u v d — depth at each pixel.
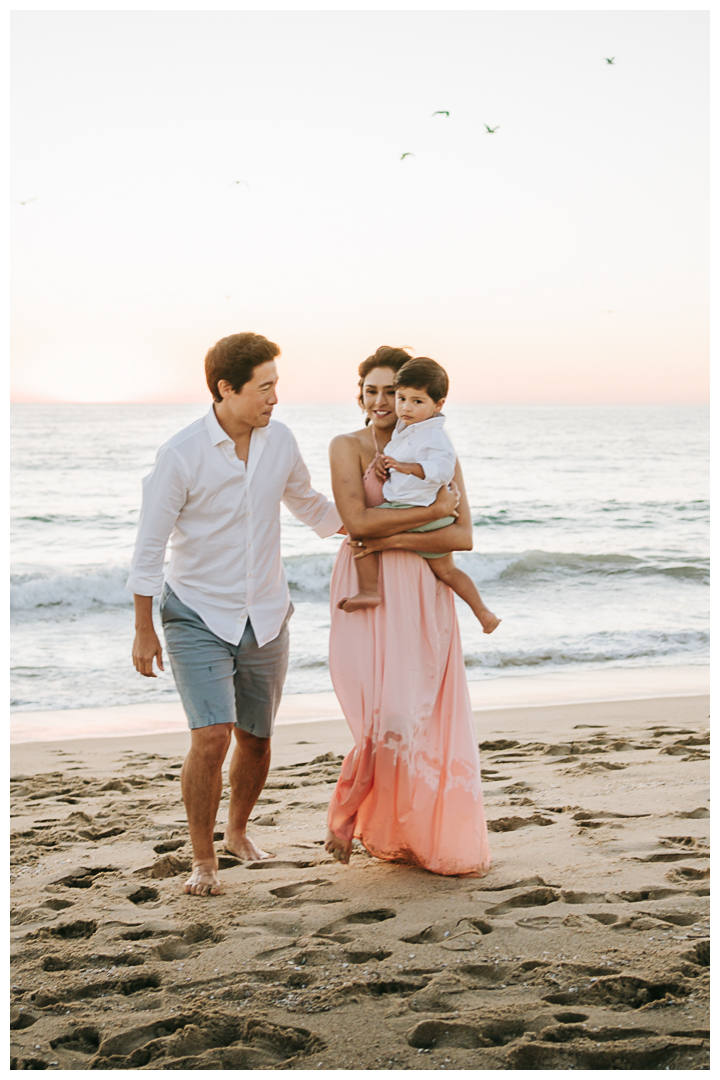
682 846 3.45
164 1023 2.26
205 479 3.22
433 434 3.25
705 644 10.79
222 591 3.28
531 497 30.52
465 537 3.30
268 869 3.44
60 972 2.56
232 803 3.62
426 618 3.26
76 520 24.42
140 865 3.55
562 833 3.66
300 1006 2.30
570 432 64.50
